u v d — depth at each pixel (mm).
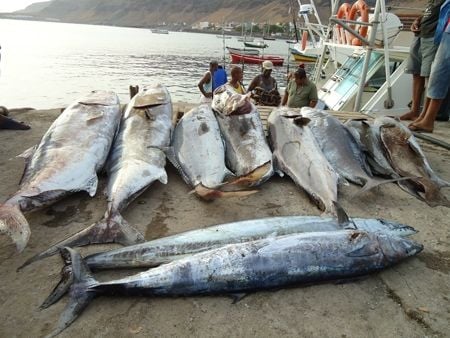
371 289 2781
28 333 2277
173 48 66750
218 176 4250
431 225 3672
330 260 2812
